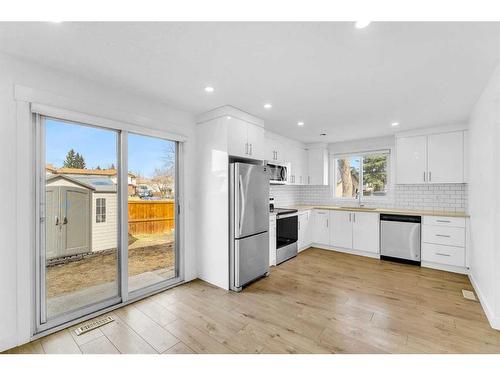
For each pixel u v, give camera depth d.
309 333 2.07
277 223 3.93
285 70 2.11
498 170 2.11
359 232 4.44
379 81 2.31
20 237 1.89
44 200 2.11
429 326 2.16
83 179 2.40
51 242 2.23
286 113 3.29
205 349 1.87
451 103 2.88
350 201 5.22
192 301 2.67
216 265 3.10
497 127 2.12
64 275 2.33
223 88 2.49
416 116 3.40
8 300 1.85
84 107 2.25
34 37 1.63
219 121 3.06
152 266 3.07
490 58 1.89
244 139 3.22
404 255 3.97
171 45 1.74
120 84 2.39
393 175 4.67
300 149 5.22
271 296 2.79
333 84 2.38
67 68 2.07
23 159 1.91
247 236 3.10
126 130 2.60
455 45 1.72
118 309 2.49
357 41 1.68
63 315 2.21
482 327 2.13
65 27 1.53
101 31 1.58
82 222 2.41
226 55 1.88
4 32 1.57
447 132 3.80
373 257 4.32
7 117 1.84
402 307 2.51
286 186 5.36
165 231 3.18
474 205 3.03
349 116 3.41
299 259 4.23
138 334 2.06
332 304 2.58
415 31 1.57
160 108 2.89
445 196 4.14
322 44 1.72
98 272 2.52
